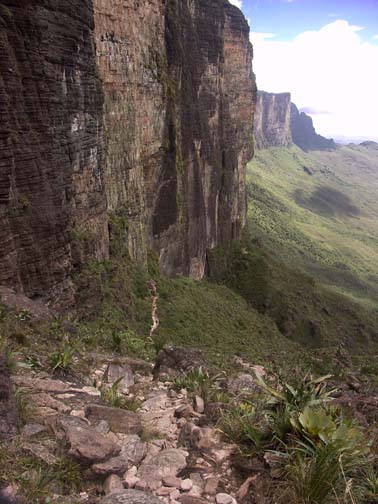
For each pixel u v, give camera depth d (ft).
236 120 238.48
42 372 24.50
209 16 180.96
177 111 142.61
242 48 236.43
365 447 15.23
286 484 14.48
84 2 63.77
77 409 19.20
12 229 47.78
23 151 48.91
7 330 29.60
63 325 37.65
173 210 142.41
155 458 16.17
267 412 17.79
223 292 175.52
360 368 65.16
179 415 20.99
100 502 13.07
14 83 47.03
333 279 362.33
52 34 54.24
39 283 51.93
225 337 109.50
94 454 15.02
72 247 60.44
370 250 489.26
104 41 90.12
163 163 133.08
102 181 76.79
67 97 59.93
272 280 211.82
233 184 234.79
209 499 14.66
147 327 89.30
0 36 44.93
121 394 24.86
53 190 54.90
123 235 99.04
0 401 15.67
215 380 29.81
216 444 17.56
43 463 14.11
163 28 128.98
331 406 18.69
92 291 64.08
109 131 95.45
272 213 466.29
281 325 184.03
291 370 48.55
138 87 110.22
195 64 165.37
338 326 199.00
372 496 13.97
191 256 173.47
